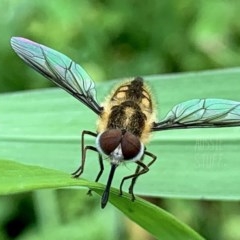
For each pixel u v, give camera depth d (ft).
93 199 0.29
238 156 0.17
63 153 0.18
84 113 0.19
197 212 0.29
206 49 0.34
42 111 0.19
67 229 0.28
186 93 0.19
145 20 0.35
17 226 0.28
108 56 0.35
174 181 0.17
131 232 0.28
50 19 0.34
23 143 0.19
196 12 0.35
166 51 0.35
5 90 0.33
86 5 0.35
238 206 0.29
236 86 0.19
